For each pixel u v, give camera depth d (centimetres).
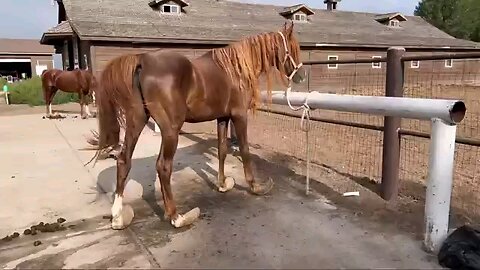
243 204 329
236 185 381
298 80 357
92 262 234
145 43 1330
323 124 771
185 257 237
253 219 296
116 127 282
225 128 352
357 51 1798
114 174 427
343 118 864
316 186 374
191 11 1727
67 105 1308
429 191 238
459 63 1706
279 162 470
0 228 288
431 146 237
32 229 280
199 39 1401
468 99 1113
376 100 281
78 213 316
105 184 392
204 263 229
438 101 236
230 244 254
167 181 279
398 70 315
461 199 332
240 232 272
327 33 1886
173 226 283
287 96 370
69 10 1416
